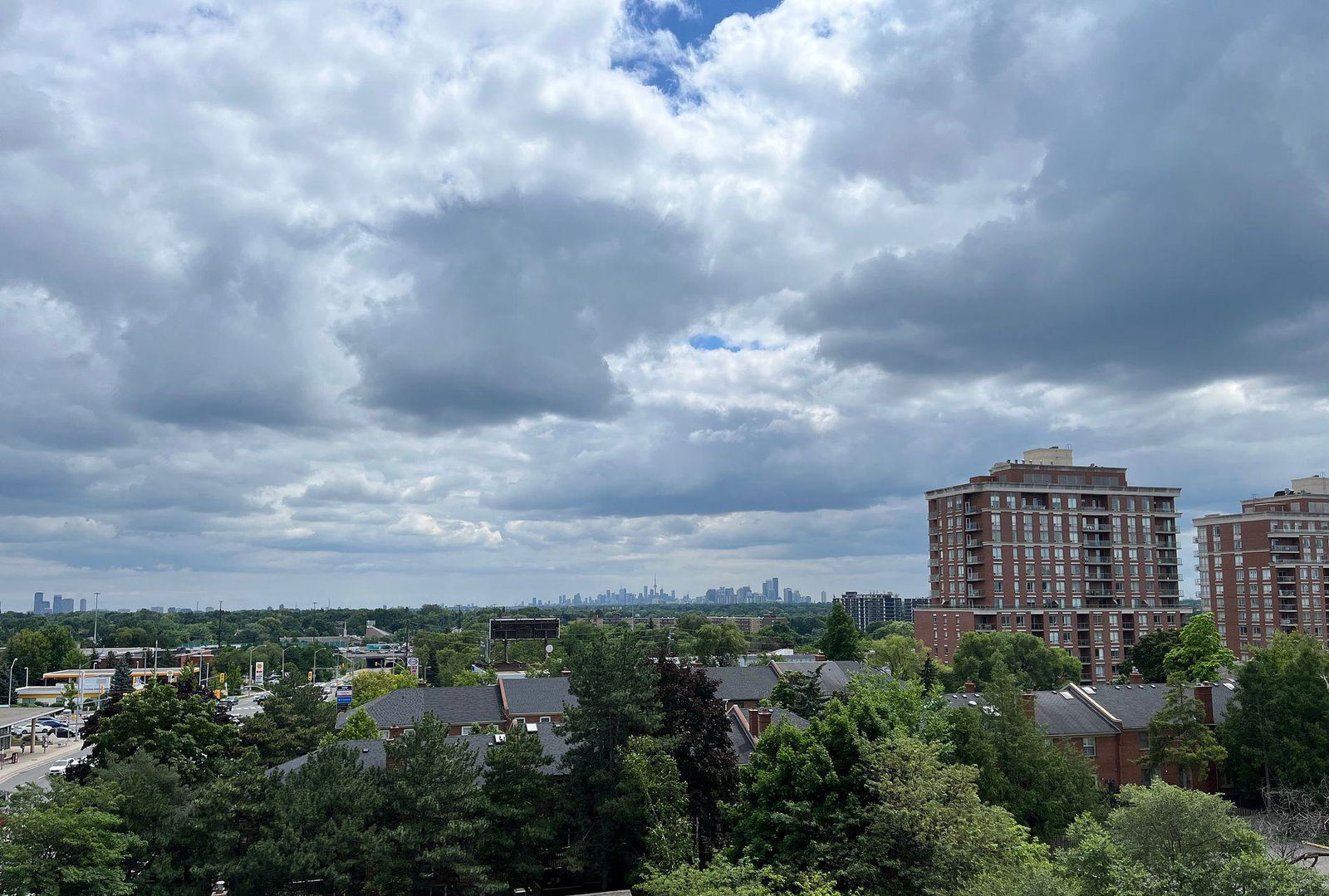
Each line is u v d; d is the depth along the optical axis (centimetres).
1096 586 17438
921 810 4544
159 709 6888
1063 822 6475
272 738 8588
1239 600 18212
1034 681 13738
